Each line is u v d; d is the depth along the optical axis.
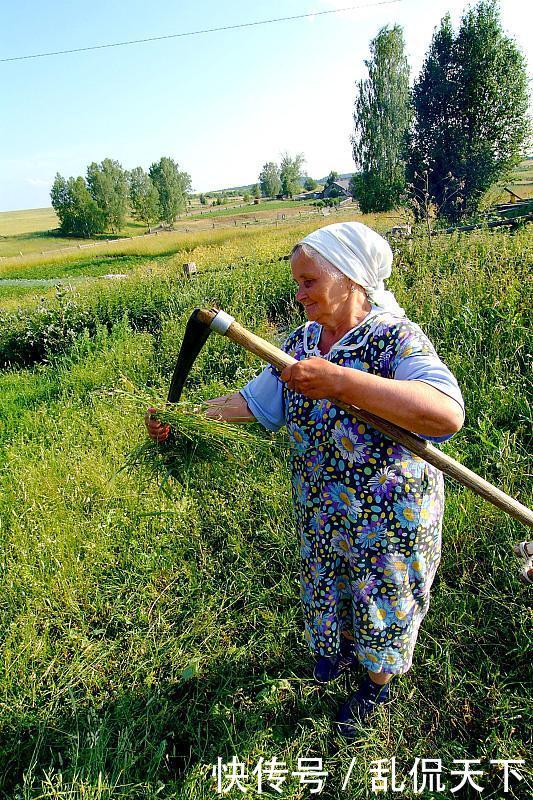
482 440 3.02
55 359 7.86
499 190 24.73
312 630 1.94
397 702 2.05
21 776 2.00
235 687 2.22
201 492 2.12
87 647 2.41
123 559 2.88
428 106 24.53
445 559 2.50
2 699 2.18
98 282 12.04
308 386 1.36
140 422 4.08
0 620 2.57
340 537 1.74
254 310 7.38
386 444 1.53
